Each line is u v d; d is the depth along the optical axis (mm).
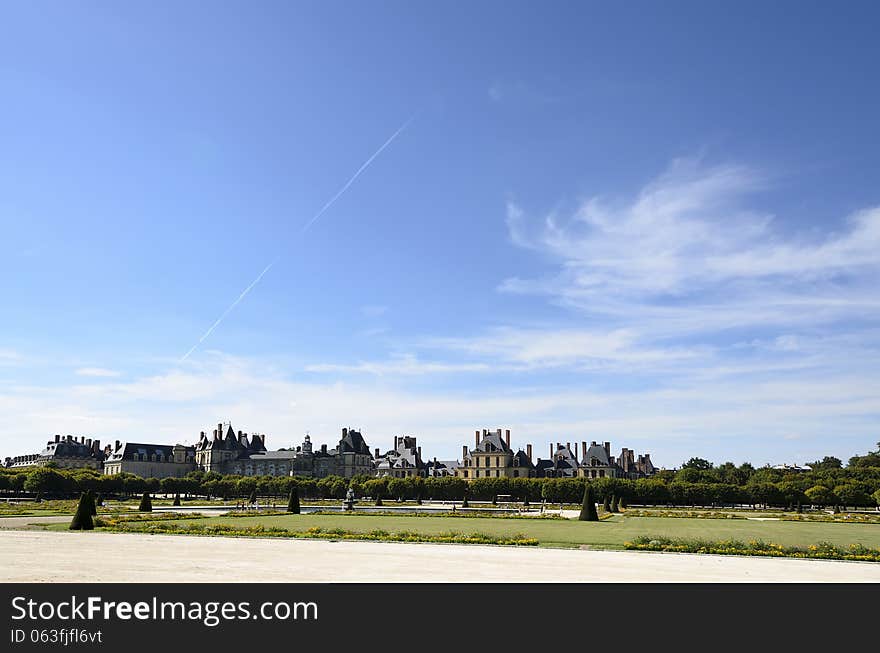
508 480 158375
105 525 69188
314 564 40719
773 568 41344
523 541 54875
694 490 142500
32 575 34469
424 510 117312
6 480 151500
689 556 47469
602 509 125812
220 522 79750
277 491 178875
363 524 79562
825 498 133375
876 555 46844
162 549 48531
